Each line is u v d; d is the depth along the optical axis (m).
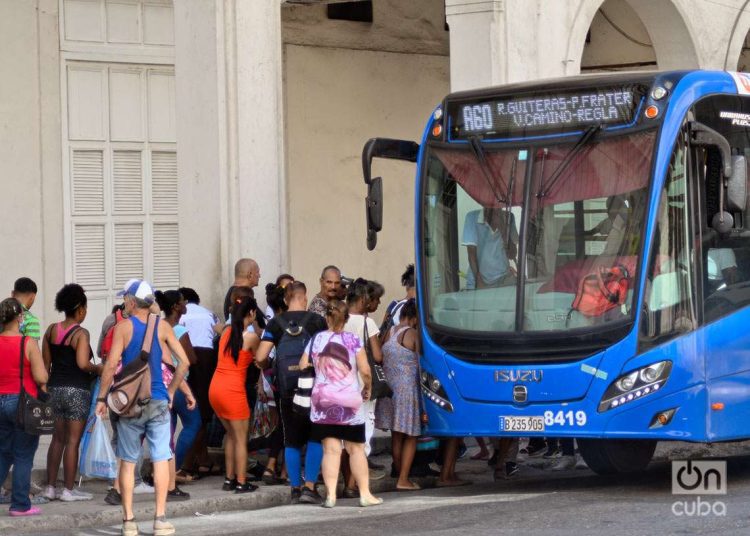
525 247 12.47
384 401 13.64
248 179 15.45
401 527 10.83
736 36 21.78
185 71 15.62
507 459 14.52
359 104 21.58
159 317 11.23
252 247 15.45
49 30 17.28
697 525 10.16
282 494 13.04
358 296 13.31
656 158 12.12
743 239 12.89
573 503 11.72
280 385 12.69
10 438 11.71
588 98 12.53
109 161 17.73
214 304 15.30
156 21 18.12
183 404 12.92
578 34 19.28
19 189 17.05
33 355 11.50
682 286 12.11
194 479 13.73
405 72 22.22
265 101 15.65
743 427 12.65
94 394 12.88
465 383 12.53
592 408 11.91
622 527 10.16
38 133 17.17
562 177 12.48
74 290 12.41
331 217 21.30
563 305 12.19
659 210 12.05
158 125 18.11
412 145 14.02
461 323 12.71
